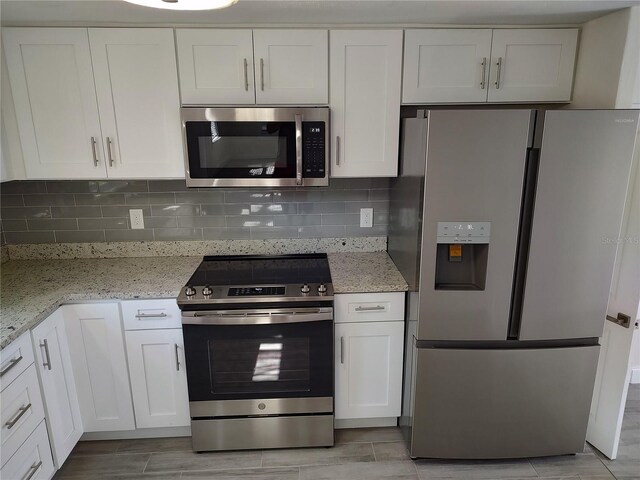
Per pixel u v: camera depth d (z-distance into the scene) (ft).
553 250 5.99
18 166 6.82
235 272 7.44
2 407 5.01
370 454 7.13
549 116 5.54
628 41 6.02
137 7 5.67
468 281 6.43
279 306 6.52
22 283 6.89
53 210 8.02
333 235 8.51
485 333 6.32
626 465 6.90
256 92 6.76
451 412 6.64
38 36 6.38
